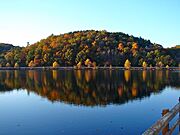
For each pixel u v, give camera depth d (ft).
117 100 137.08
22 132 75.77
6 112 107.24
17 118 95.09
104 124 82.89
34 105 125.08
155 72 424.46
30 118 94.84
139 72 428.97
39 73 423.64
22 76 345.51
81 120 89.61
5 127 81.56
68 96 157.89
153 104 121.60
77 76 334.85
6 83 249.34
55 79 289.53
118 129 76.59
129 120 87.76
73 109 112.16
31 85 229.45
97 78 295.48
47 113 104.06
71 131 75.87
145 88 193.36
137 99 139.33
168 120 22.31
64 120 90.38
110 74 375.04
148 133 17.49
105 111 105.70
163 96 149.48
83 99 143.64
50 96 159.12
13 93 176.86
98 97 150.82
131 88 194.80
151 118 90.58
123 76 323.98
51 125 83.51
